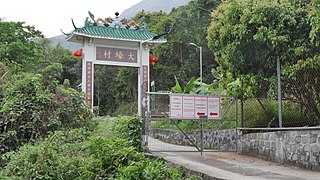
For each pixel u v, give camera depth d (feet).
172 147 43.14
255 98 36.14
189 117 34.37
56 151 24.99
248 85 34.47
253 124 36.96
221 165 28.25
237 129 37.01
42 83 35.63
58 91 35.86
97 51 67.51
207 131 44.91
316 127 25.45
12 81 36.60
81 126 35.29
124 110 120.98
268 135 31.76
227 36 32.94
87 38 66.64
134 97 123.95
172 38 115.44
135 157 25.66
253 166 27.91
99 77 133.90
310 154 26.32
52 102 34.30
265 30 29.99
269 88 33.09
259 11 30.45
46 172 22.25
